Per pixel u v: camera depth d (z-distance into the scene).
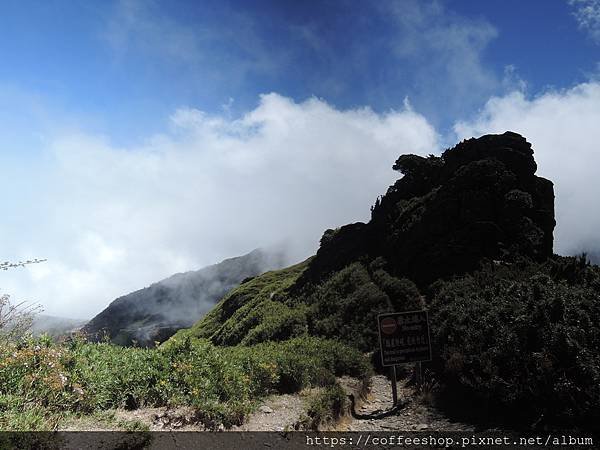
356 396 11.23
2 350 6.73
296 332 25.30
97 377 7.38
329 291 28.20
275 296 39.12
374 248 31.77
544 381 7.82
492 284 15.59
